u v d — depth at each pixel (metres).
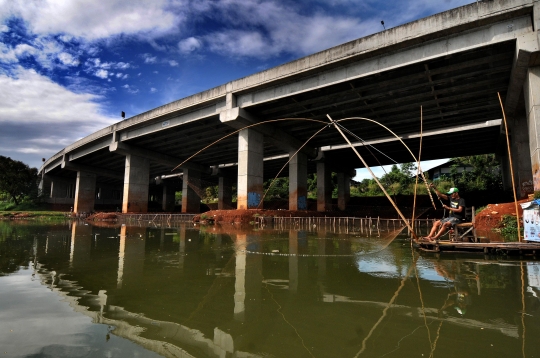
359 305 4.04
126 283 5.24
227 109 23.66
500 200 28.50
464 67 16.62
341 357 2.71
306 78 20.39
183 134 31.45
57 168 51.78
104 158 43.47
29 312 3.88
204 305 4.12
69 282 5.33
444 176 46.44
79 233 15.18
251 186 24.55
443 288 4.76
